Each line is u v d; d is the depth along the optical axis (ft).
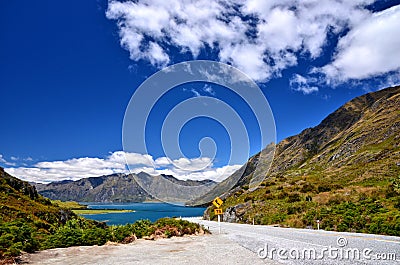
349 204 95.55
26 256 37.22
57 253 40.55
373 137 336.29
